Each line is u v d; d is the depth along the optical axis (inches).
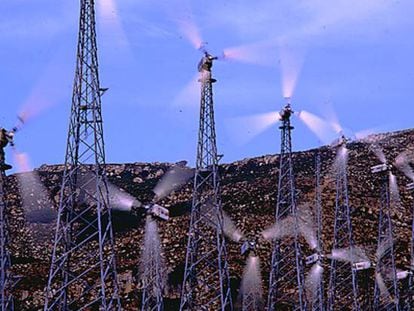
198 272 4471.0
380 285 4746.6
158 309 3875.5
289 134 4028.1
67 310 3248.0
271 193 7106.3
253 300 4864.7
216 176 3627.0
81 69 3329.2
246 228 6309.1
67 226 3292.3
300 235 5260.8
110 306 3302.2
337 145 4692.4
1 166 3248.0
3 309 3159.5
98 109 3326.8
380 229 4702.3
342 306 5064.0
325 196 6697.8
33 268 5880.9
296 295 5009.8
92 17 3361.2
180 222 6328.7
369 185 6904.5
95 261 5315.0
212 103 3614.7
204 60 3582.7
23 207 7411.4
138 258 5600.4
